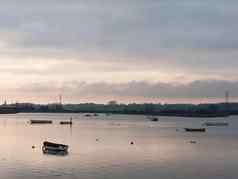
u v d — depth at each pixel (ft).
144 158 328.08
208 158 330.75
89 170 263.49
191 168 273.75
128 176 242.99
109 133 655.35
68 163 296.10
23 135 596.29
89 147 422.82
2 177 238.89
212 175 247.50
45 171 259.19
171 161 309.42
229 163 300.20
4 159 316.60
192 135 631.15
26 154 351.25
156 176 243.60
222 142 500.74
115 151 383.45
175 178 237.66
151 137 574.15
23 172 255.70
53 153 360.48
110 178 236.43
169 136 600.39
